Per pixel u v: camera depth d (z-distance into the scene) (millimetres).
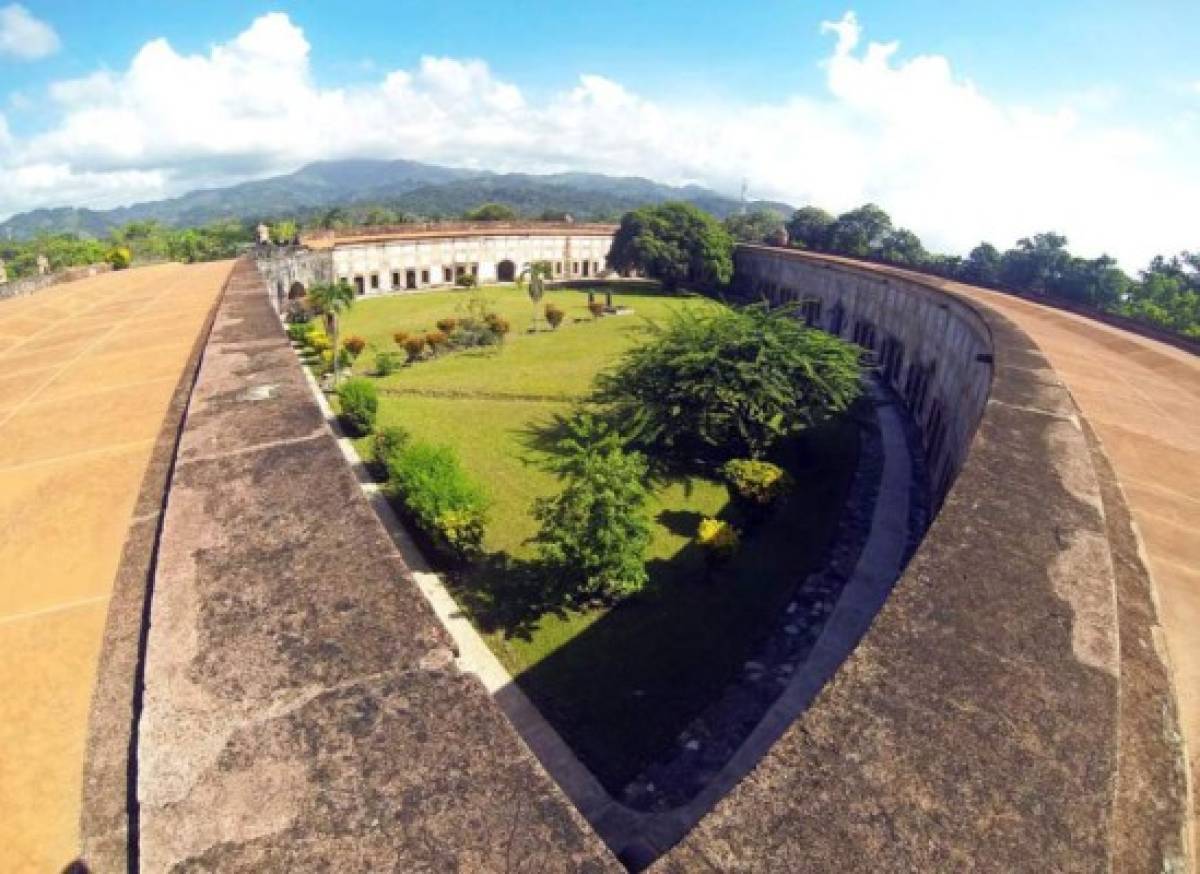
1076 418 6762
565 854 1978
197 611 3064
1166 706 3373
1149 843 2607
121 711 3035
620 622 11492
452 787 2186
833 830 2232
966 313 17031
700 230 51312
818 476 18328
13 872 2383
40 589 3912
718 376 17281
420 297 49281
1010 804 2375
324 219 72250
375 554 3504
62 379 8391
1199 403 10773
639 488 11766
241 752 2318
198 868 1944
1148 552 5516
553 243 61938
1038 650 3209
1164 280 49938
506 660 10516
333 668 2707
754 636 11422
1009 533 4305
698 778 8656
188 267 25562
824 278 37000
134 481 5270
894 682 2939
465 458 18047
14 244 55719
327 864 1947
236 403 5891
